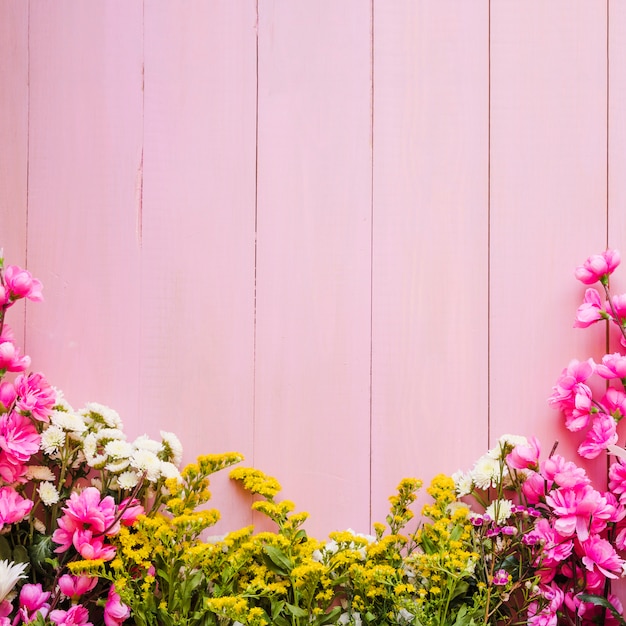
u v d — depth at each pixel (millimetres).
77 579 820
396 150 972
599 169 970
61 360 965
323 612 823
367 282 970
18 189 970
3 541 840
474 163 972
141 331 969
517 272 970
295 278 972
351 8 974
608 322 960
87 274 970
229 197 973
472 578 874
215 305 971
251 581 866
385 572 805
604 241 967
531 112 973
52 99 974
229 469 962
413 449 959
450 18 974
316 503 956
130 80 974
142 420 962
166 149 974
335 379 966
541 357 965
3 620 810
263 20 968
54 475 916
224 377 967
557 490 859
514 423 960
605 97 971
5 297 853
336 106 974
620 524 925
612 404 930
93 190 973
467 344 966
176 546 814
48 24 976
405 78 974
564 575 913
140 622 798
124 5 973
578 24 974
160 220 972
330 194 973
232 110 972
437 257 970
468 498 962
